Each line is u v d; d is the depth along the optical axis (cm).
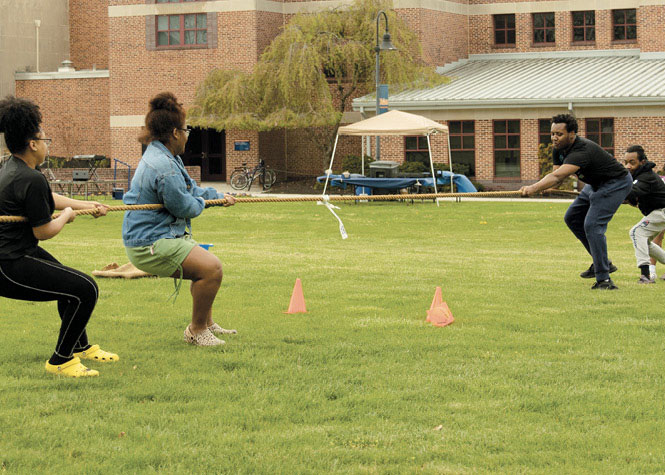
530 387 600
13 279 595
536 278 1134
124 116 4231
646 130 3372
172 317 849
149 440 496
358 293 1002
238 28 4031
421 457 469
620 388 600
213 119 3741
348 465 459
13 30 4631
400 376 627
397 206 2836
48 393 585
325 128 3912
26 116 584
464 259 1390
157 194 682
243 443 491
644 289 1024
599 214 1016
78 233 2019
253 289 1032
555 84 3631
